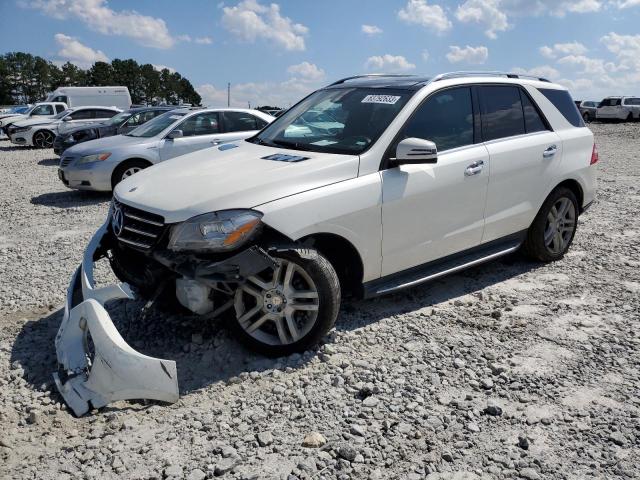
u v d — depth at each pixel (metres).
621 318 4.48
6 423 3.13
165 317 4.38
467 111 4.82
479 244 4.93
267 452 2.88
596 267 5.72
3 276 5.70
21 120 23.80
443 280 5.36
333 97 4.94
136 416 3.19
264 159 4.15
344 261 4.15
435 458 2.82
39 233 7.62
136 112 15.27
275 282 3.66
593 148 5.95
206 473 2.72
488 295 4.96
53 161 17.78
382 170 4.11
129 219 3.80
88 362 3.39
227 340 4.04
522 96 5.36
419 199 4.26
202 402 3.33
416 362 3.77
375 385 3.47
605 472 2.74
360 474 2.71
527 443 2.92
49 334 4.26
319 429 3.07
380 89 4.72
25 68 126.81
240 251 3.50
